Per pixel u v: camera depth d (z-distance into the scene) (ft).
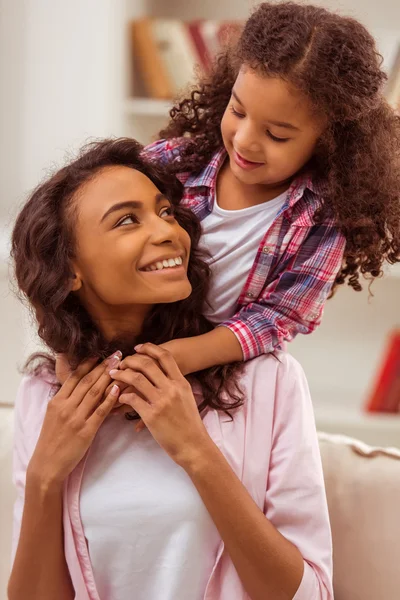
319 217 5.12
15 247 4.76
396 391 10.57
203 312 5.34
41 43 10.25
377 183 5.01
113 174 4.56
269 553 4.45
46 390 5.14
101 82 10.25
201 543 4.66
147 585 4.75
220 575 4.67
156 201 4.59
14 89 11.18
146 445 4.78
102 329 4.83
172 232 4.49
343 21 4.83
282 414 4.80
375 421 10.44
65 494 4.75
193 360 4.74
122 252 4.43
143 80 10.50
